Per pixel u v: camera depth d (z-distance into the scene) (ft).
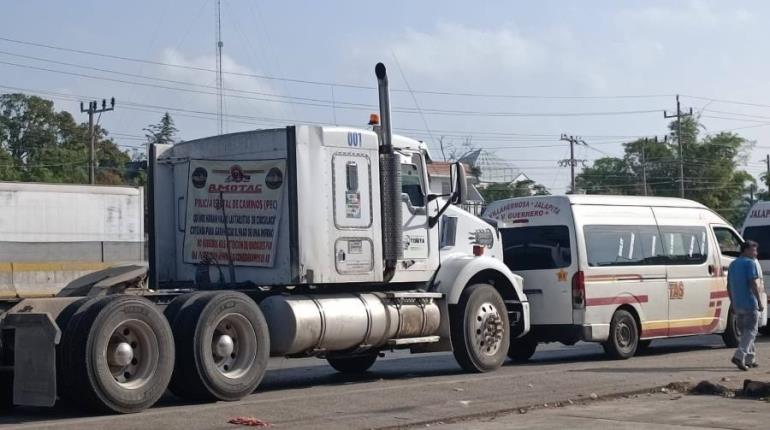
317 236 39.99
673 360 51.06
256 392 40.27
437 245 45.73
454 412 33.68
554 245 52.29
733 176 249.34
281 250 39.93
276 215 40.14
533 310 52.65
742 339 46.09
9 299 34.63
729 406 35.42
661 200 57.41
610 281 52.60
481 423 32.17
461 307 45.68
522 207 53.83
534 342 54.19
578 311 51.29
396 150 43.91
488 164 195.11
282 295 39.88
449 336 45.39
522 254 53.31
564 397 36.96
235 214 41.52
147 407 33.83
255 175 40.93
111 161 241.96
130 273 39.22
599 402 36.63
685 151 250.78
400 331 43.06
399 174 42.63
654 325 54.65
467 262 46.24
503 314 47.34
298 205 39.50
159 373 34.14
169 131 179.93
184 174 43.57
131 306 33.60
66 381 32.78
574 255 51.49
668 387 39.96
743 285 46.06
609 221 53.47
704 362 49.60
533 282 52.70
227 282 41.57
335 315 40.27
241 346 37.04
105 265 44.60
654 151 251.60
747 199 252.42
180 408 34.60
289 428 30.68
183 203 43.52
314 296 40.70
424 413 33.45
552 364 51.24
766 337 68.74
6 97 239.71
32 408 37.35
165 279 43.32
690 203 59.16
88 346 32.45
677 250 56.85
